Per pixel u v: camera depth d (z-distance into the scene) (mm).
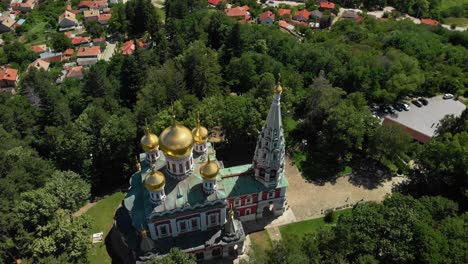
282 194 88938
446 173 94500
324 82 116312
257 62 133375
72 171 95188
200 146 83062
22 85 148250
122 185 104625
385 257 75312
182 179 77438
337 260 70562
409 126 116750
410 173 101312
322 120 112000
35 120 120812
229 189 85188
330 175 104812
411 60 133250
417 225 74188
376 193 100250
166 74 119438
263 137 79562
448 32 180875
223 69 139375
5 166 90125
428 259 70438
